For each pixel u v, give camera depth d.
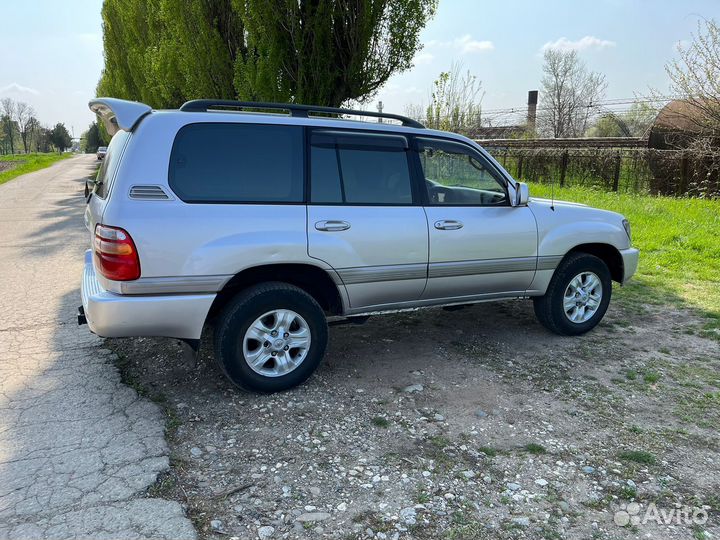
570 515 2.68
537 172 21.23
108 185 3.57
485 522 2.62
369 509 2.69
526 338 5.15
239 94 9.34
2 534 2.43
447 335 5.21
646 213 11.69
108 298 3.35
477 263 4.52
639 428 3.53
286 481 2.91
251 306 3.67
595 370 4.44
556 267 4.97
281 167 3.80
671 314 5.89
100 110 4.09
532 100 40.78
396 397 3.90
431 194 4.41
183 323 3.52
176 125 3.53
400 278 4.23
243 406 3.72
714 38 14.20
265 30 8.25
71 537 2.42
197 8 10.55
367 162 4.13
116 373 4.19
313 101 8.48
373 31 8.33
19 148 106.81
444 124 19.56
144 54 17.30
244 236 3.60
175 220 3.42
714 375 4.37
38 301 6.01
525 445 3.30
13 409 3.60
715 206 12.89
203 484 2.86
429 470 3.03
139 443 3.22
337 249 3.91
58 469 2.94
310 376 4.19
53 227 11.15
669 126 16.31
